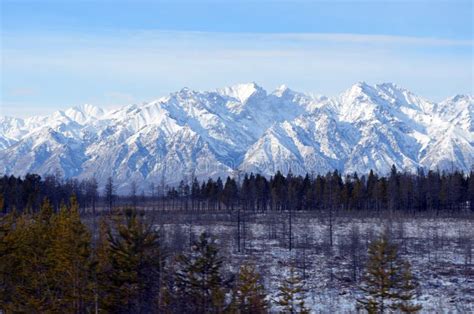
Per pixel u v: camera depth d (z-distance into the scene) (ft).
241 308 313.53
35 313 298.56
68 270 303.89
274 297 409.69
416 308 347.56
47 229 350.84
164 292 297.74
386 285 354.54
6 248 321.11
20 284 322.75
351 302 404.98
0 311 308.60
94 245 365.40
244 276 334.85
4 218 343.05
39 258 331.16
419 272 479.82
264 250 560.20
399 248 547.08
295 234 644.69
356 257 514.27
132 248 305.73
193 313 299.17
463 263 508.53
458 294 424.87
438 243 586.04
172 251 384.06
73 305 301.43
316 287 444.96
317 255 544.21
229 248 558.56
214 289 306.76
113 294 301.63
